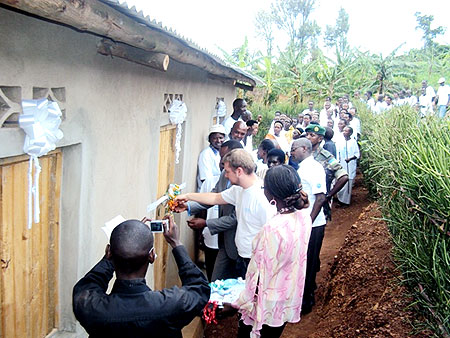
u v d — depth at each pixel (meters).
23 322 2.32
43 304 2.53
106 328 1.85
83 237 2.69
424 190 3.09
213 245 5.02
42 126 2.01
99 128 2.75
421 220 3.16
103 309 1.86
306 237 3.16
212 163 5.86
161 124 4.19
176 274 5.55
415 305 3.15
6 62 1.78
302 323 4.82
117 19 2.02
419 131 3.45
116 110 3.02
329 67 22.67
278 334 3.30
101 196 2.89
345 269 5.00
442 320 2.68
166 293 1.98
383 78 22.08
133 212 3.56
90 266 2.81
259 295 3.04
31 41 1.93
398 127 4.52
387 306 3.42
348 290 4.48
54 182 2.52
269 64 21.44
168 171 4.91
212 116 7.39
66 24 1.94
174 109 4.49
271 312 3.10
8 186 2.09
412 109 5.59
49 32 2.07
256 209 3.77
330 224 8.49
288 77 22.61
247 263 4.02
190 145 5.61
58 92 2.29
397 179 3.59
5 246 2.09
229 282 3.69
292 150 4.98
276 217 3.05
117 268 1.94
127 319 1.86
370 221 5.89
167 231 2.37
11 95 1.91
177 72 4.66
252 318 3.13
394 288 3.64
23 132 1.98
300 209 3.08
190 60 3.58
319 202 4.71
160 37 2.62
